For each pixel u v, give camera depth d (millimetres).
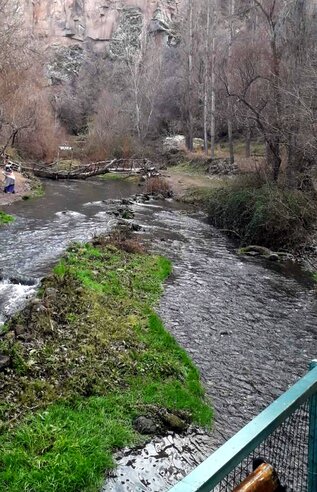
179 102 53656
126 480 5523
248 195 19672
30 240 16391
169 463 5910
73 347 8273
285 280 13992
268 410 2238
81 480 5285
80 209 23484
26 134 40250
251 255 16750
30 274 12477
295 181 20094
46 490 5043
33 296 10656
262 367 8602
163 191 30234
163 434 6457
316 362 2758
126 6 74750
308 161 20641
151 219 22219
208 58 43594
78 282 11312
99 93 59906
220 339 9648
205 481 1750
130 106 53469
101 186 33656
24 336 8344
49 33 73375
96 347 8383
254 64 27469
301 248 17141
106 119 48812
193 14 48969
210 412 7051
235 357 8922
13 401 6605
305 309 11633
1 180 28031
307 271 15148
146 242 17562
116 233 17781
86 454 5684
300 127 19469
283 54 23906
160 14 70875
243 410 7258
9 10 41875
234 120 38469
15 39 34188
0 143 37500
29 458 5438
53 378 7289
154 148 49844
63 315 9445
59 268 12461
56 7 73938
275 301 12094
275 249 17281
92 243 16016
